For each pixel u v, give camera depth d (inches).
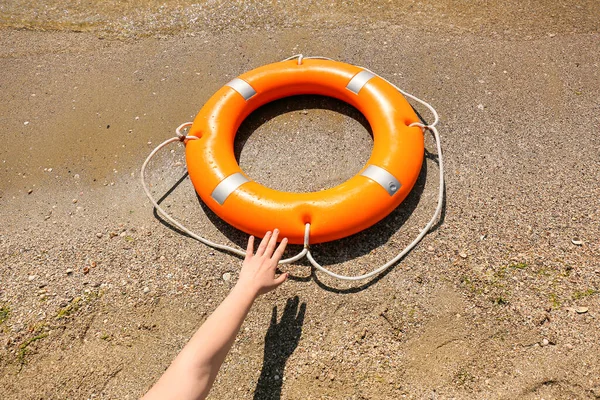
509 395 77.7
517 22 135.3
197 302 91.8
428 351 83.0
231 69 132.0
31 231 104.2
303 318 88.3
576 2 139.0
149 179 111.4
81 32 146.3
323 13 142.7
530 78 122.3
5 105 129.7
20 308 92.0
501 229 96.2
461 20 137.3
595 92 118.0
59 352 86.8
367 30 137.2
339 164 110.3
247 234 99.8
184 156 114.5
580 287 87.0
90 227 103.9
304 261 95.3
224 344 60.4
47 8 153.7
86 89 131.4
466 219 98.3
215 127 104.3
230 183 95.0
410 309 87.7
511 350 81.7
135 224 103.6
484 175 104.9
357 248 96.4
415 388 79.7
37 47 143.4
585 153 106.5
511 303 86.3
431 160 108.0
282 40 137.4
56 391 82.9
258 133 117.3
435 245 95.1
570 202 98.8
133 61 136.9
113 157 116.1
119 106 126.5
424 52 130.3
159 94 128.1
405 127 101.3
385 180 93.0
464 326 85.0
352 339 85.4
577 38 130.0
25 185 113.1
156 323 89.6
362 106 108.8
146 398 52.3
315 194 92.9
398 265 93.2
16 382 83.7
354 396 79.8
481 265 91.6
